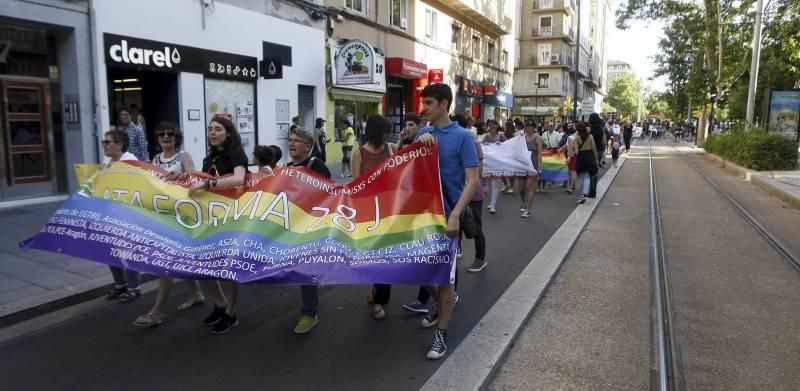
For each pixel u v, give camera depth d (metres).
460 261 6.80
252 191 4.24
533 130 10.32
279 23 14.90
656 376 3.77
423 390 3.50
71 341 4.32
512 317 4.73
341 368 3.87
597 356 4.10
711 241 8.04
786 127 22.02
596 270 6.42
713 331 4.61
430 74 23.81
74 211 4.34
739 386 3.66
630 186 14.91
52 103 10.08
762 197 13.06
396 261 3.81
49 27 9.52
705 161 25.67
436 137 4.14
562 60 56.34
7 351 4.12
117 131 4.65
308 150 4.60
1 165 9.38
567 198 12.74
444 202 4.12
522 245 7.69
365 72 17.02
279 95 15.14
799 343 4.37
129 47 10.73
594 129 15.64
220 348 4.21
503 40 36.22
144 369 3.85
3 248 6.64
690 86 34.62
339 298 5.44
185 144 12.21
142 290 5.61
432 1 24.66
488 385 3.65
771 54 27.14
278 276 3.78
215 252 4.00
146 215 4.29
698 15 31.41
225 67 13.12
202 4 12.36
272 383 3.64
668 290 5.67
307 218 4.07
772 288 5.80
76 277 5.66
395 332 4.55
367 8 19.42
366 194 4.09
